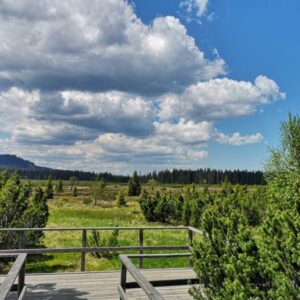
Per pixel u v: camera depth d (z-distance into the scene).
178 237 18.58
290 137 25.14
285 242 4.25
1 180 16.31
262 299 4.06
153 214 31.55
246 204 24.22
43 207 16.83
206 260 5.04
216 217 5.45
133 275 4.64
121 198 48.19
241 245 4.77
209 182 142.25
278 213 4.77
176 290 7.50
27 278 8.21
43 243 15.32
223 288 4.75
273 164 25.64
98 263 12.41
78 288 7.52
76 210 37.41
